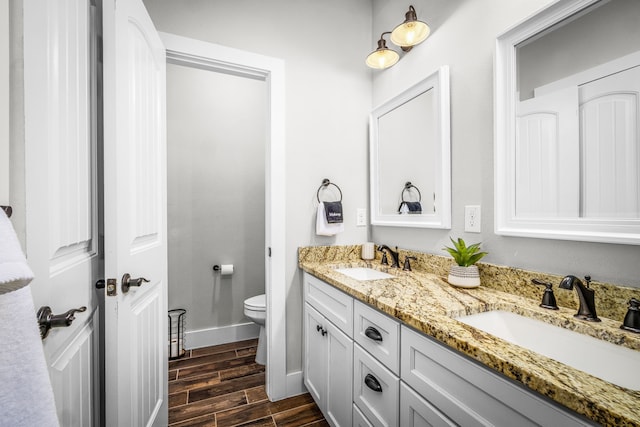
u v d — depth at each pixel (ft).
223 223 7.84
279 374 5.46
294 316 5.68
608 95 2.71
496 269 3.60
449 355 2.29
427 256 4.76
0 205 1.63
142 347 3.48
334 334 4.25
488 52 3.84
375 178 6.11
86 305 2.69
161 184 4.23
